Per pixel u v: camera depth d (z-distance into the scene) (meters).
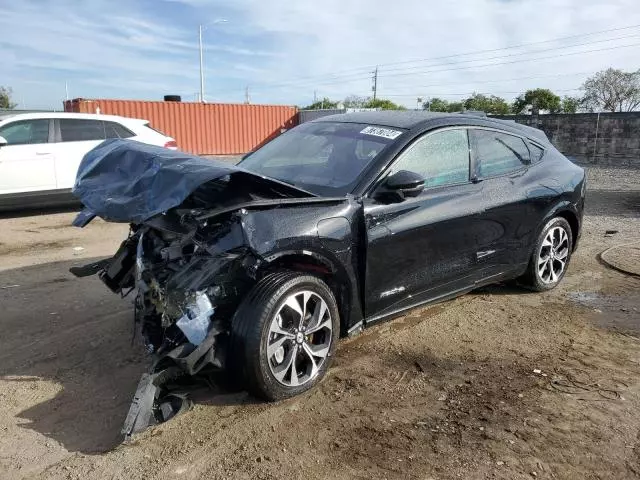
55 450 3.01
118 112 23.84
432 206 4.29
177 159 3.80
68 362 4.01
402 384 3.78
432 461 2.97
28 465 2.87
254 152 5.15
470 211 4.54
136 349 4.21
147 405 3.09
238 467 2.89
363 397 3.60
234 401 3.51
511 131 5.35
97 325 4.67
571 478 2.87
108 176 3.98
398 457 3.00
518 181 5.12
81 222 3.89
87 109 23.06
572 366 4.10
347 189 3.93
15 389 3.63
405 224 4.07
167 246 3.74
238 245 3.27
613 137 20.98
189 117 25.59
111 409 3.42
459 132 4.73
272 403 3.49
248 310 3.31
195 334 3.19
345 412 3.42
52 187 9.67
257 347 3.29
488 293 5.65
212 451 3.01
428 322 4.87
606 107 42.72
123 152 4.11
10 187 9.30
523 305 5.33
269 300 3.32
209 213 3.27
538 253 5.43
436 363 4.11
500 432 3.25
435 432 3.23
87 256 6.99
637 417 3.44
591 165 20.16
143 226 4.04
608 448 3.12
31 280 5.91
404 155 4.20
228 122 26.67
